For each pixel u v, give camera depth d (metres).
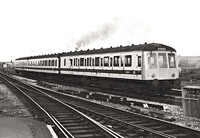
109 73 21.05
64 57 30.41
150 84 17.17
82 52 26.55
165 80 17.70
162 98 16.31
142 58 17.14
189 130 8.28
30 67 43.97
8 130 8.04
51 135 7.56
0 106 14.46
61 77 32.81
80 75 26.38
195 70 36.84
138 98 17.47
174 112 12.27
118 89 21.75
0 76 47.97
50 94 20.78
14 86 25.27
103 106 13.71
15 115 11.88
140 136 8.12
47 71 35.69
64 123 10.12
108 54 21.23
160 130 8.84
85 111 12.66
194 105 10.79
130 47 18.92
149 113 11.40
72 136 7.66
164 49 17.70
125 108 13.84
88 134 8.45
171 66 18.00
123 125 9.42
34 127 8.61
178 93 18.50
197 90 10.66
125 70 18.94
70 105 14.45
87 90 23.05
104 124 9.95
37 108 13.27
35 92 21.50
